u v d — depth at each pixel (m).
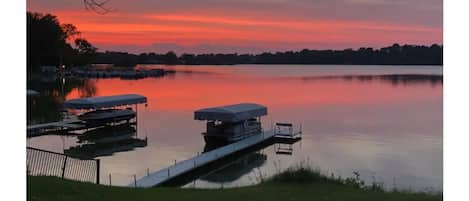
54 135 43.22
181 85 110.50
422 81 131.88
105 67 179.50
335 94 88.50
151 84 112.12
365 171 30.20
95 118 46.94
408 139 41.88
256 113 43.12
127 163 31.61
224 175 29.36
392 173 29.56
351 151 36.97
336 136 43.75
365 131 46.56
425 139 41.84
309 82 127.00
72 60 132.75
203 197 12.40
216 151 33.34
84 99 48.38
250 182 27.36
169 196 12.50
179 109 63.81
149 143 39.84
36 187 11.76
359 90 98.31
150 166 30.56
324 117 57.12
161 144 39.41
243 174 29.61
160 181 24.39
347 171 30.17
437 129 47.38
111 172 28.39
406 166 31.47
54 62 126.50
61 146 38.28
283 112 61.84
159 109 63.72
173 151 36.41
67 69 131.38
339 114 59.97
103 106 48.28
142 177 25.83
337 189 13.44
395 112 61.75
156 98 77.94
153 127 48.59
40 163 22.16
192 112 60.69
